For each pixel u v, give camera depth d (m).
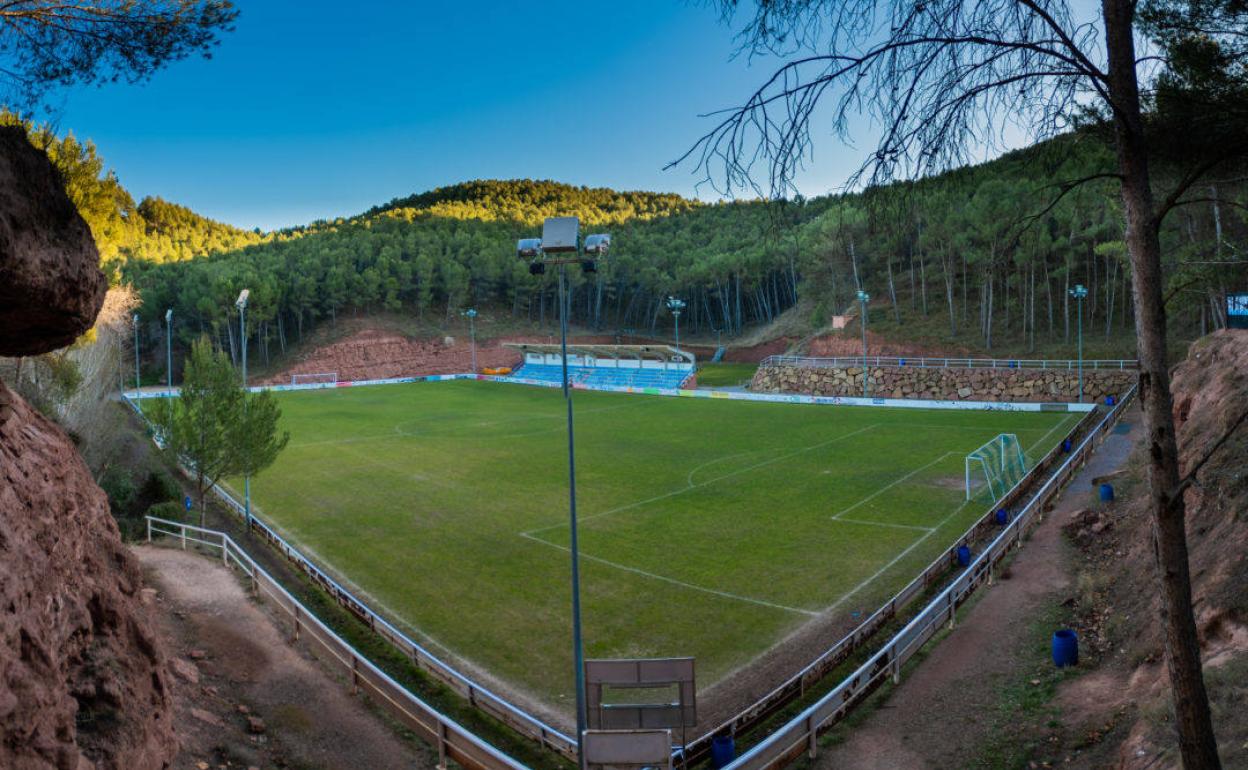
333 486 40.56
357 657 16.11
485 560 27.98
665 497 36.72
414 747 14.09
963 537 26.56
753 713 15.54
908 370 72.81
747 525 31.61
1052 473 36.25
